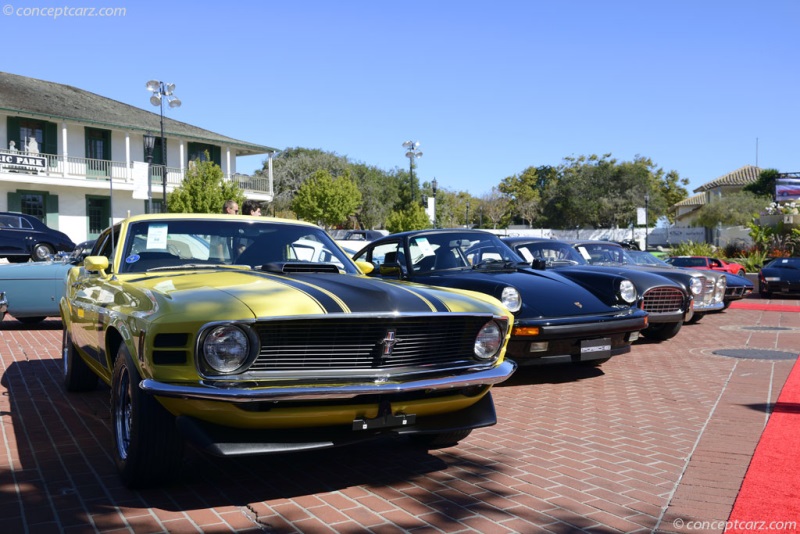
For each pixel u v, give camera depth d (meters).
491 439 4.92
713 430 5.08
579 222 68.31
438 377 3.67
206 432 3.34
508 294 6.40
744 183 61.88
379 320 3.48
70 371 6.07
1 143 30.27
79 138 33.09
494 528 3.33
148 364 3.36
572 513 3.53
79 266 6.16
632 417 5.52
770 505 3.58
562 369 7.74
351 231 24.06
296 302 3.43
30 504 3.57
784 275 18.27
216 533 3.24
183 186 32.25
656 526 3.35
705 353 8.79
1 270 10.59
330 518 3.44
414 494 3.80
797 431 5.00
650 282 8.98
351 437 3.54
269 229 5.04
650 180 73.56
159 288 3.77
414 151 37.53
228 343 3.24
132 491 3.78
